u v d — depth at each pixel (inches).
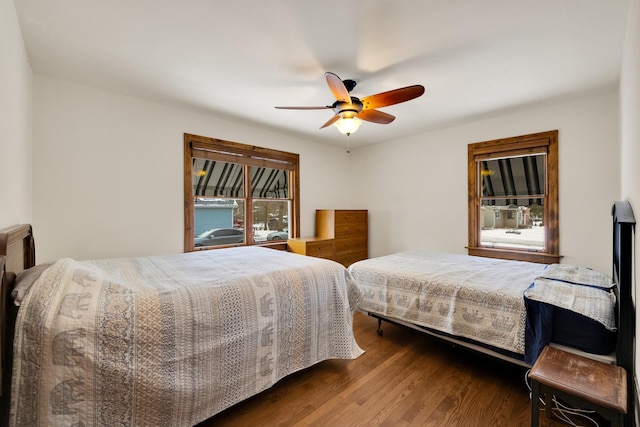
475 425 62.3
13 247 51.4
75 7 64.1
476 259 127.4
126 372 48.1
